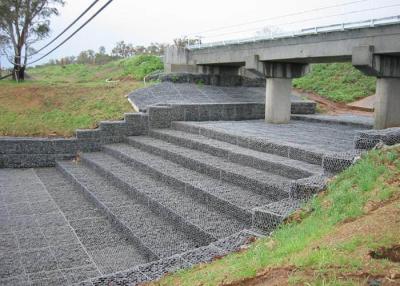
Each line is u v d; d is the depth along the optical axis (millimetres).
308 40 12836
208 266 4570
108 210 8211
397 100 12320
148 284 4426
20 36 20281
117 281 4613
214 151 10305
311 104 17625
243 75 19156
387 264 3213
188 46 18938
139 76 19984
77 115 15023
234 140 10742
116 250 6840
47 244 7055
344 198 5133
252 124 14031
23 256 6551
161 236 6844
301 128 13188
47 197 9852
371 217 4254
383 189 4961
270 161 8445
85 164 12508
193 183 8359
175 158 10531
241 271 3812
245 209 6707
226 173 8516
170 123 14203
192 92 16844
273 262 3812
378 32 10984
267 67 14562
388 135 6965
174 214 7258
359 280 3041
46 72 26641
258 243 4969
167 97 15859
